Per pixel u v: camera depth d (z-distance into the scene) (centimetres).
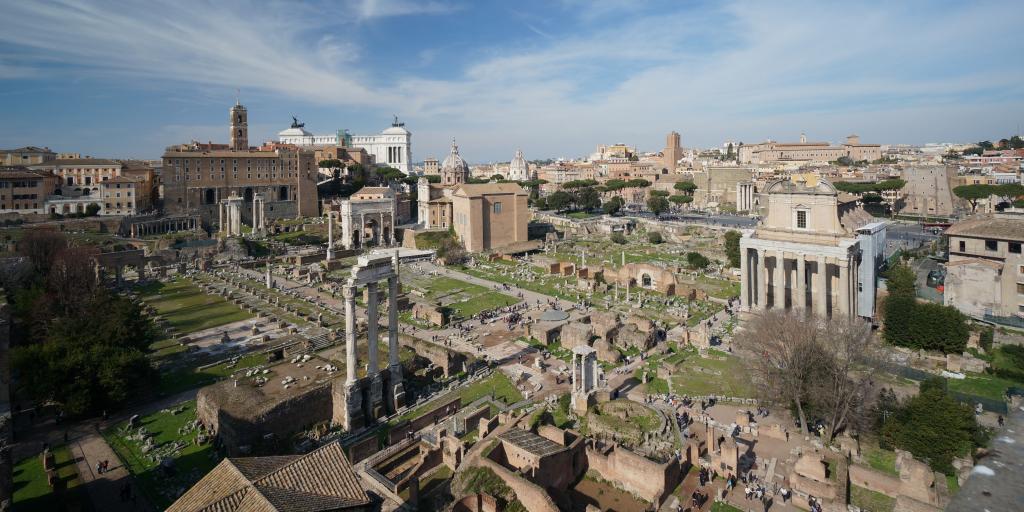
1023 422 5641
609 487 5241
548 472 4941
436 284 13600
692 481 5175
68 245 13712
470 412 6444
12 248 14250
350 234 18388
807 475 5053
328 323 10388
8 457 5425
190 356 8650
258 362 8406
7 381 6769
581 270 13800
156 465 5584
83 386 6500
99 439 6122
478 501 4541
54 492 5100
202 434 6156
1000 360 7669
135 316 8081
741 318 9488
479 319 10688
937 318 7862
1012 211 10488
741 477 5184
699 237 18512
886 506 4716
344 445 5956
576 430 6112
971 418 5341
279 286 13525
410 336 8600
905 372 7300
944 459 5078
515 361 8412
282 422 6034
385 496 4988
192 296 12619
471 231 17075
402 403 6862
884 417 5822
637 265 12925
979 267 9156
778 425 6034
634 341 8888
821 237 8681
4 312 9181
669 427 5941
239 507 3397
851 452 5541
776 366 6406
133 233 18250
